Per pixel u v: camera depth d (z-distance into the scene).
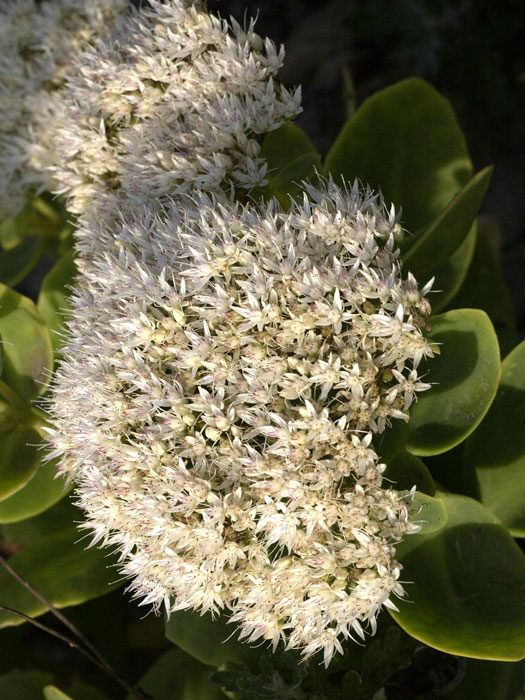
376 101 0.41
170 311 0.34
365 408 0.32
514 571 0.33
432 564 0.34
